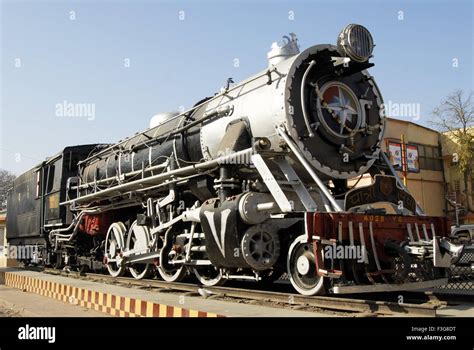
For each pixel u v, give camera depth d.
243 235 6.56
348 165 6.98
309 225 5.73
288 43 8.34
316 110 6.71
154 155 9.41
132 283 9.52
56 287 8.80
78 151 13.70
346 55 6.81
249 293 6.67
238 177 7.35
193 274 9.02
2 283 13.78
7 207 20.50
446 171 25.30
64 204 12.96
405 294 6.86
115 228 10.79
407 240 6.23
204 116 8.06
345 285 5.71
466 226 14.40
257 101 7.05
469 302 6.27
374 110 7.45
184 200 8.72
